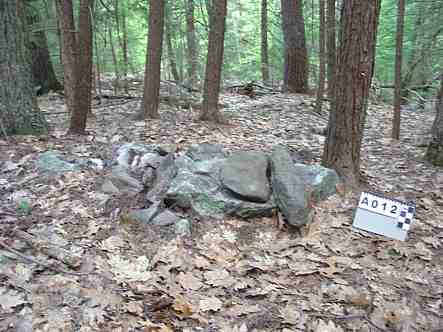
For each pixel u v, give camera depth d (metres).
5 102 5.94
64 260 3.42
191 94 10.45
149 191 4.44
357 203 4.65
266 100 10.87
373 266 3.79
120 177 4.54
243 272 3.58
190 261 3.65
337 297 3.38
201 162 4.72
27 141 5.72
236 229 4.12
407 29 13.81
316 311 3.23
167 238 3.89
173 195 4.21
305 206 4.17
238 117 8.70
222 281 3.43
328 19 9.38
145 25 12.84
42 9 9.85
